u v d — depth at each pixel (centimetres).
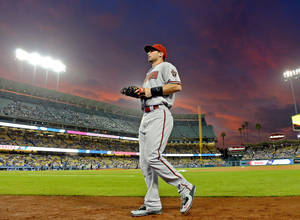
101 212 329
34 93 5119
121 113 6681
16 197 545
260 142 6756
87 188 788
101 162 4966
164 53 365
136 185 921
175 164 6066
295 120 3531
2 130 4222
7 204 423
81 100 5859
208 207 372
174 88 308
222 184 891
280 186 752
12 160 3725
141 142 343
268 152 6412
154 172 324
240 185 828
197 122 7538
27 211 342
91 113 5919
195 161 6419
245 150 7038
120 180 1249
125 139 5806
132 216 295
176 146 6812
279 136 6394
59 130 4653
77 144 5003
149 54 368
